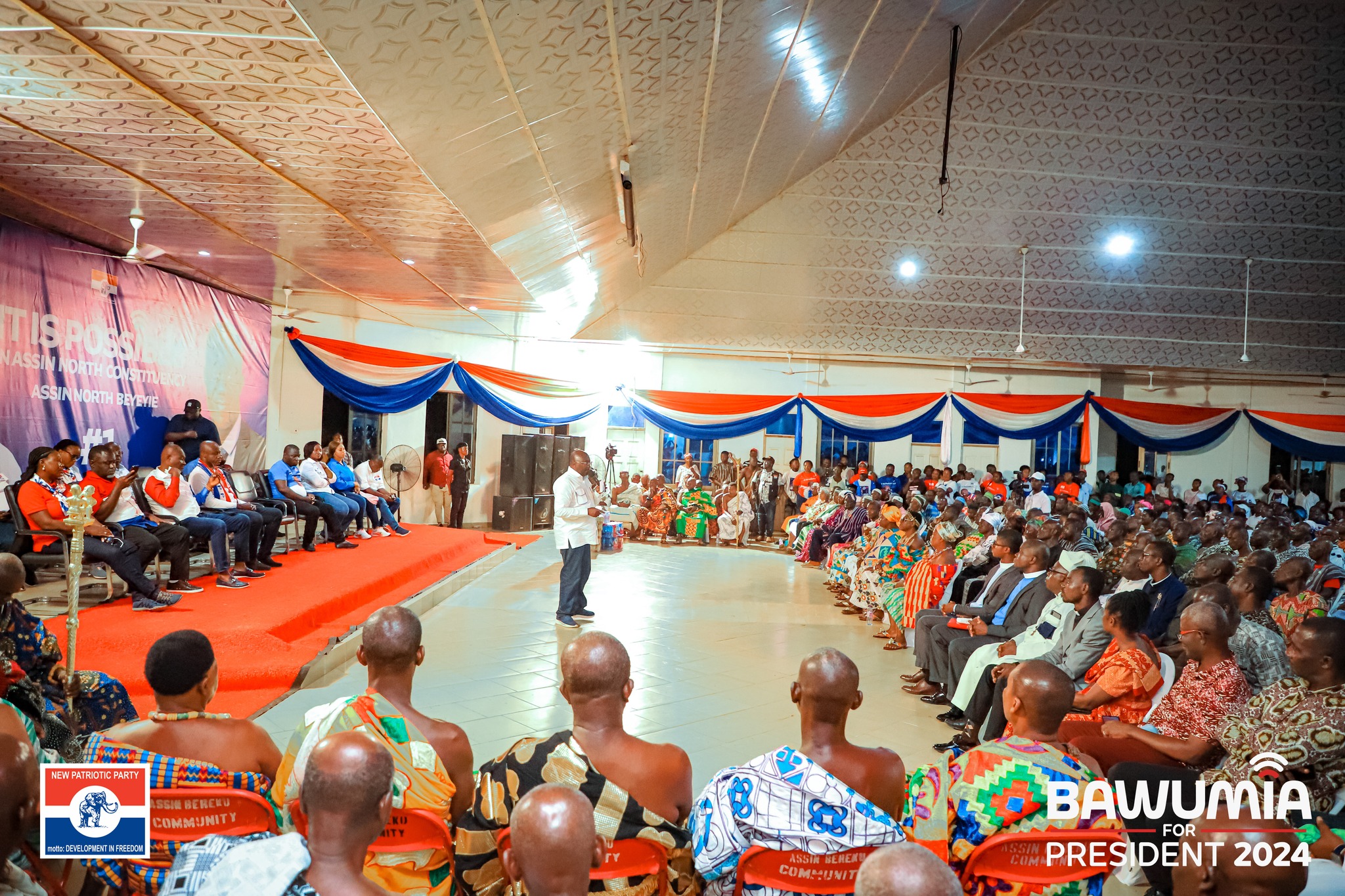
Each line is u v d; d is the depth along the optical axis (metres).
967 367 15.76
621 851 1.96
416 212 5.91
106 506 5.80
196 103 3.98
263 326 10.25
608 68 4.05
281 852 1.40
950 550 6.74
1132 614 3.74
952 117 11.13
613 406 16.05
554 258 8.02
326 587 7.05
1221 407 15.67
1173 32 10.07
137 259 6.63
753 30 4.48
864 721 5.09
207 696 2.23
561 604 7.51
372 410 12.02
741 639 7.30
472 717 4.81
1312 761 2.48
